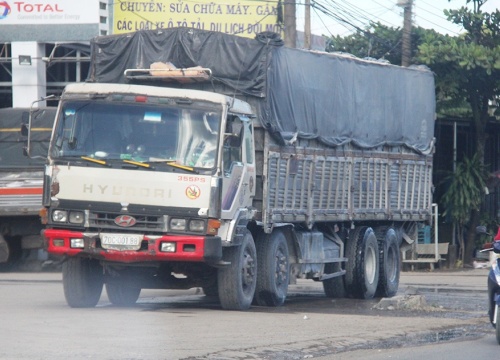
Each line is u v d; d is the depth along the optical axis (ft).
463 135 242.17
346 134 124.77
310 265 119.14
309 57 115.55
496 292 81.25
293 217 112.06
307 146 115.85
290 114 110.83
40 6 212.64
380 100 133.80
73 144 94.48
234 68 106.22
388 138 136.26
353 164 127.03
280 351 71.26
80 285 98.27
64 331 76.18
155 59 108.27
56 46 211.82
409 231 150.71
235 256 98.63
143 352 66.44
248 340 75.15
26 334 73.77
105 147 93.97
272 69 106.11
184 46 107.76
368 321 93.76
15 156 159.12
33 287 128.88
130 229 92.84
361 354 73.15
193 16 223.51
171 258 92.43
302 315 96.84
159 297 124.06
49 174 94.43
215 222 92.58
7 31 213.25
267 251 107.14
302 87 113.50
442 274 197.16
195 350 68.39
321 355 71.92
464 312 108.47
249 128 102.47
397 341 81.87
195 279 102.78
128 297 108.88
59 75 227.40
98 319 85.66
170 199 92.32
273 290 107.96
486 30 221.87
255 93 105.40
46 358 62.54
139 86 95.09
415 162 144.66
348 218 126.00
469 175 218.79
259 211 104.88
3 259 161.07
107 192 93.04
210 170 92.63
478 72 211.20
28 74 213.46
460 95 219.41
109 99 94.73
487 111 223.10
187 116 93.91
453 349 77.30
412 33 224.33
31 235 160.25
